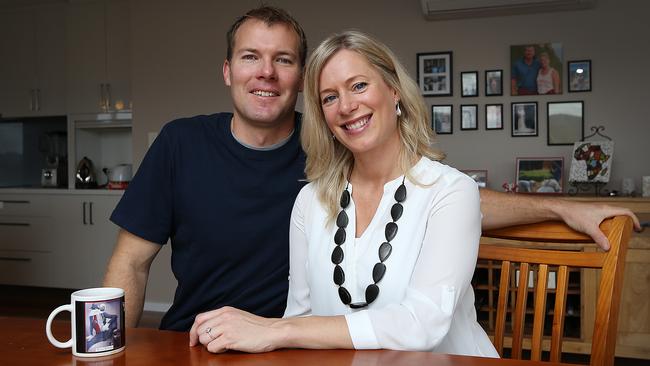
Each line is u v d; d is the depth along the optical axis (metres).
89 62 5.25
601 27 4.00
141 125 4.79
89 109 5.27
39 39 5.40
